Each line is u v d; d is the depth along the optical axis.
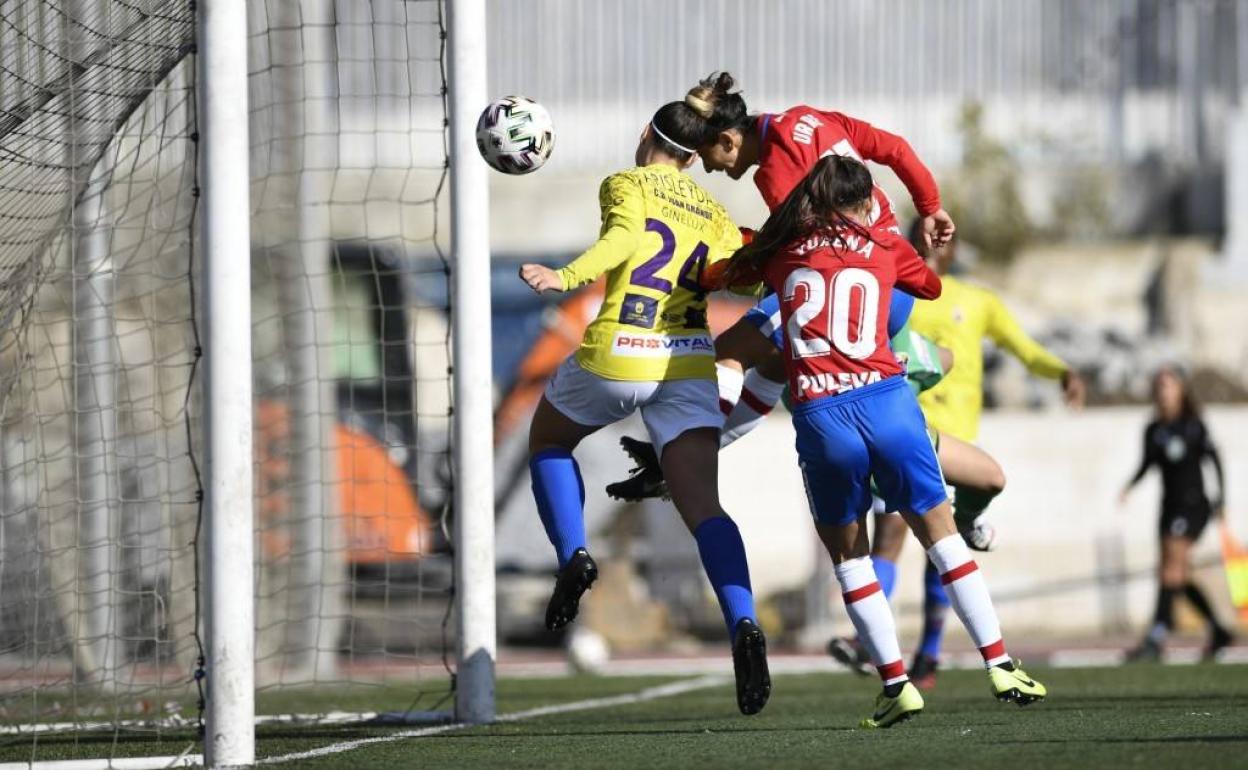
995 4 74.44
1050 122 74.94
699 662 52.34
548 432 21.58
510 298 73.25
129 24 24.17
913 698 20.97
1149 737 18.94
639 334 20.56
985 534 25.73
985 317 32.03
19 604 32.66
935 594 32.66
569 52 74.69
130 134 27.33
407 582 57.53
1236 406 65.75
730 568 19.77
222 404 19.59
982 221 73.69
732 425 24.81
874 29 73.81
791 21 73.56
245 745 19.55
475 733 23.77
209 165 19.70
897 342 26.84
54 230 26.86
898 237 20.48
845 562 20.95
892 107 74.00
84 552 38.72
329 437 51.47
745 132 22.05
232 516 19.58
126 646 38.12
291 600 49.56
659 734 22.31
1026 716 23.92
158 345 49.38
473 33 26.53
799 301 19.98
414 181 70.31
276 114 48.34
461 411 26.42
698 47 74.00
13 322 28.72
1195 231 74.75
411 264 69.81
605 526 60.72
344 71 67.62
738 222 72.75
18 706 31.86
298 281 49.75
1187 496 48.12
